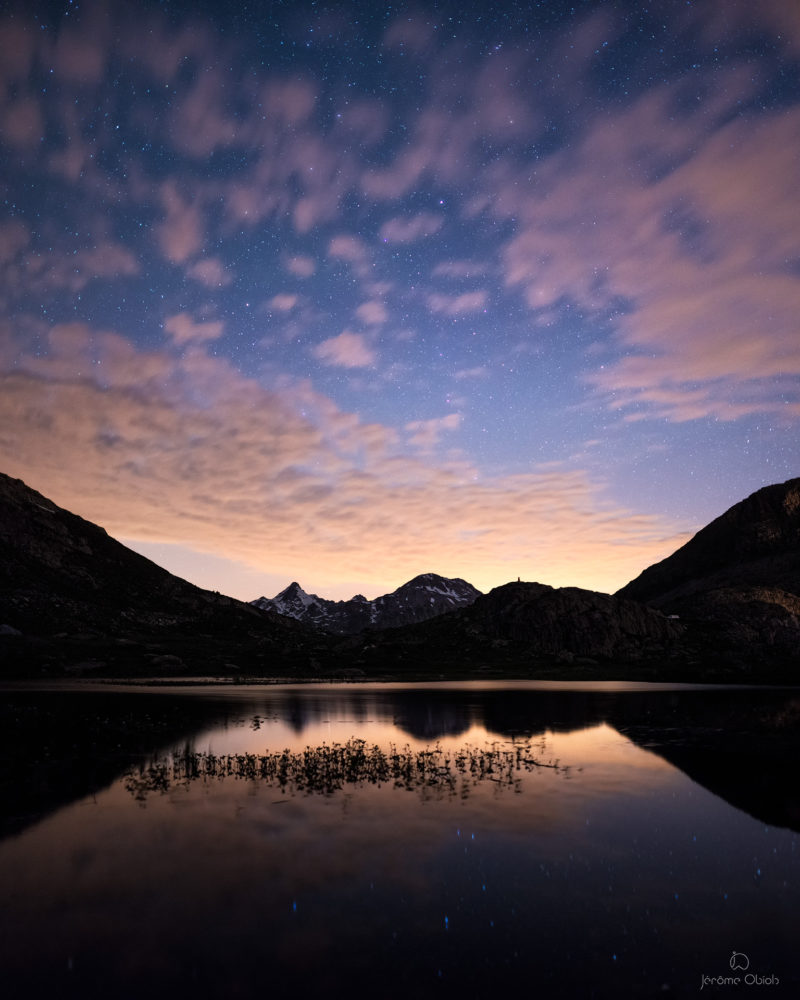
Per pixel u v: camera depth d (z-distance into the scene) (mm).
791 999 7371
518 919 9523
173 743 26031
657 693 52844
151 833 13680
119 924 9359
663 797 16797
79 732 28516
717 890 10680
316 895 10375
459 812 15273
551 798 16656
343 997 7445
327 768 20609
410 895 10367
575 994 7520
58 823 14469
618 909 9906
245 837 13367
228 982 7781
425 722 33156
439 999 7387
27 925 9336
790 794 17188
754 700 45844
